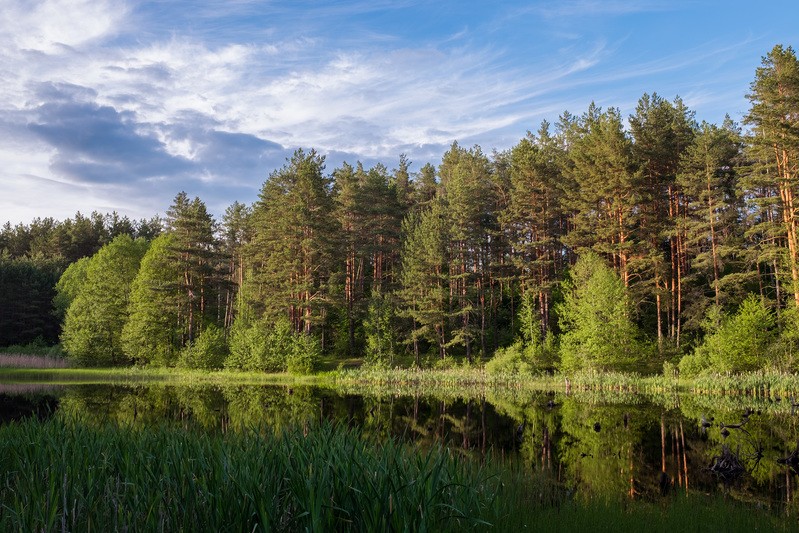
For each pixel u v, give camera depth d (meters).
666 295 50.78
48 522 7.09
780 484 14.32
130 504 8.10
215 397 36.00
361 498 7.23
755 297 43.56
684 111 68.81
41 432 10.98
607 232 50.88
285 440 9.32
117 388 41.94
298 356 54.06
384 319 55.25
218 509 7.29
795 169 43.19
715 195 50.31
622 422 25.73
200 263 65.00
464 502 8.73
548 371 50.72
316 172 61.03
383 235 72.12
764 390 36.75
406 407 31.50
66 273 85.75
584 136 66.88
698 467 16.36
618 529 9.45
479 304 61.66
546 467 16.05
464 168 80.44
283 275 59.28
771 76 42.69
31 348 73.81
